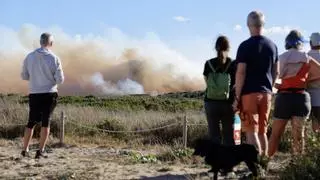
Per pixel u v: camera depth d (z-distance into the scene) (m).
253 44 4.60
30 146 8.71
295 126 4.94
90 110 13.05
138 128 11.47
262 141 4.66
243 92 4.61
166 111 16.73
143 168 5.63
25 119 11.21
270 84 4.64
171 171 5.36
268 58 4.62
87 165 5.95
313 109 5.38
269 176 4.48
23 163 6.03
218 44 4.97
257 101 4.57
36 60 6.26
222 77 4.92
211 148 4.41
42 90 6.28
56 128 10.95
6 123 10.99
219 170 4.44
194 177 4.84
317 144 4.55
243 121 4.65
